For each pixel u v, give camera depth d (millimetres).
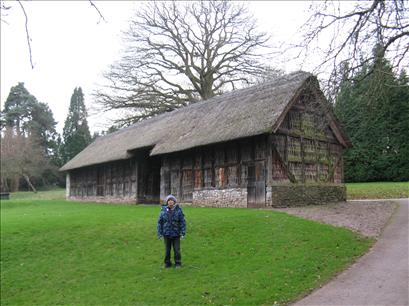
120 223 15172
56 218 17094
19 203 31141
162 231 10742
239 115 19797
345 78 10992
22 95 67500
